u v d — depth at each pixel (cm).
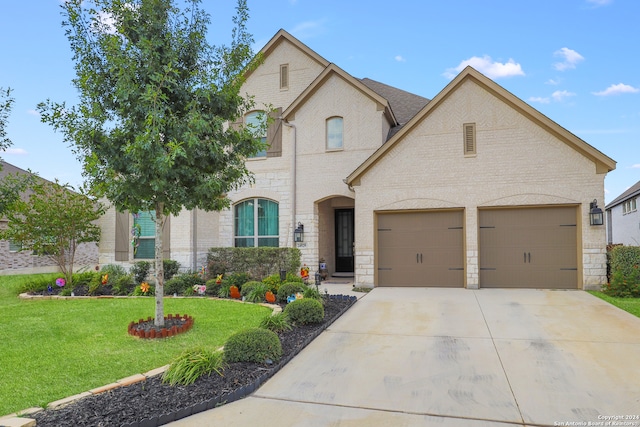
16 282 1447
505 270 1161
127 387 459
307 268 1327
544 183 1120
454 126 1192
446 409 416
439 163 1202
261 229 1512
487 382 483
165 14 682
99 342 640
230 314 842
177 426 383
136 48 655
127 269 1491
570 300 955
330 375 516
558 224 1127
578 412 404
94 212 1245
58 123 636
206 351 520
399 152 1234
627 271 1028
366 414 408
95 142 649
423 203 1210
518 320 778
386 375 512
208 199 720
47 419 380
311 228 1430
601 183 1084
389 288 1216
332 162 1422
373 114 1391
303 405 430
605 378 489
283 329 707
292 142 1459
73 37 649
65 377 492
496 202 1152
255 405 430
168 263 1356
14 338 665
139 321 741
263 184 1500
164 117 634
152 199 702
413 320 802
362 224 1262
